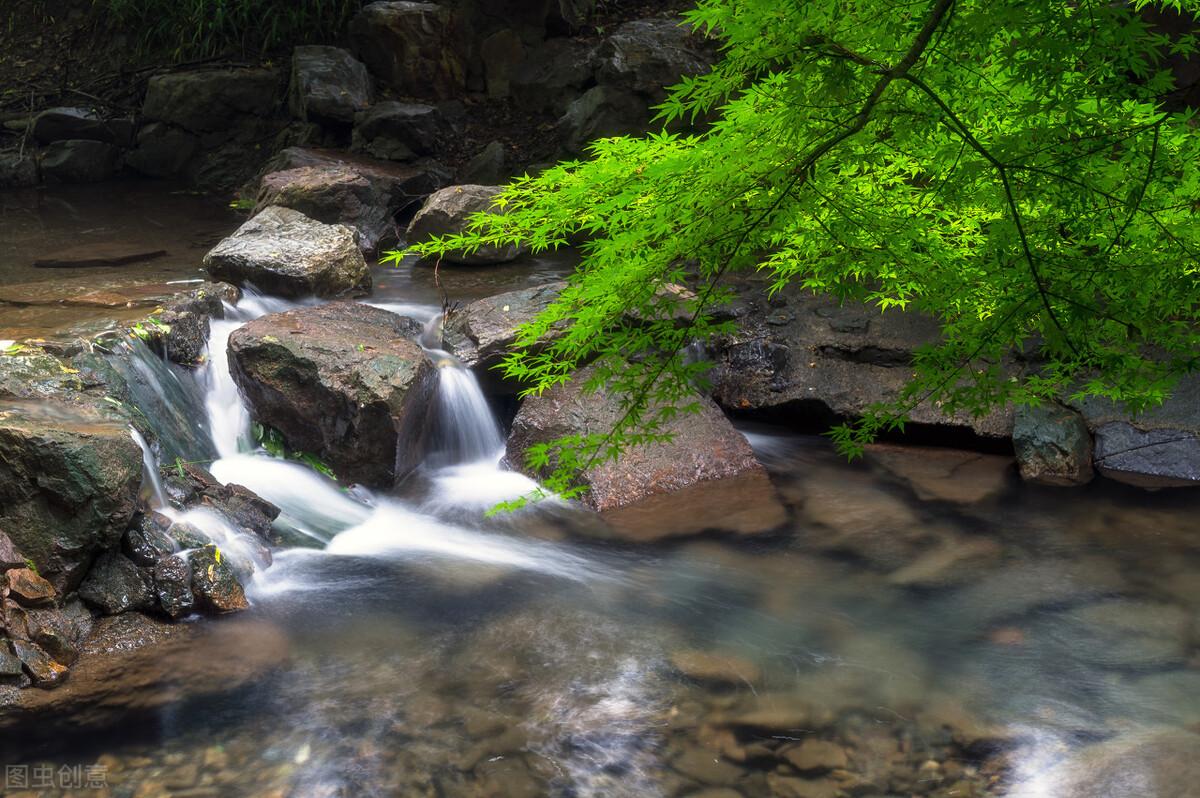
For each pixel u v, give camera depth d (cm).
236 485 661
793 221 317
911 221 328
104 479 541
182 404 715
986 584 607
